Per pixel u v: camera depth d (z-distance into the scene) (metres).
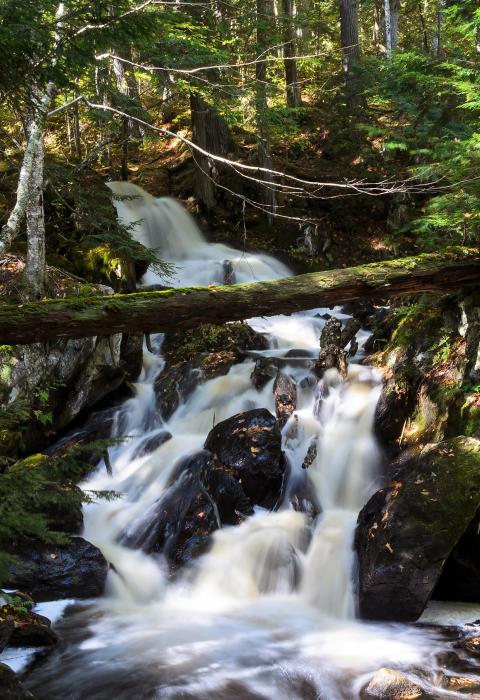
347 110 16.12
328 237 14.20
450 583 5.82
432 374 7.38
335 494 7.11
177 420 8.67
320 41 21.33
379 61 11.93
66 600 5.86
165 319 5.71
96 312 5.43
